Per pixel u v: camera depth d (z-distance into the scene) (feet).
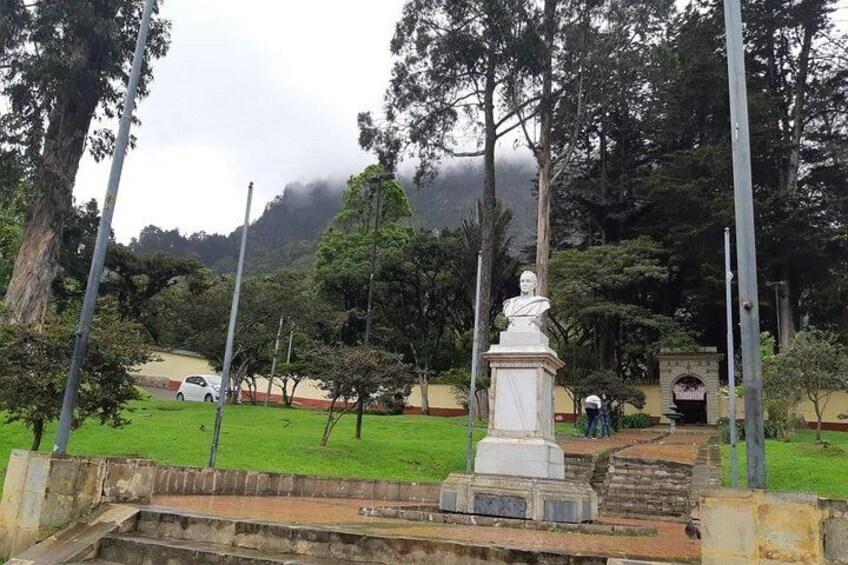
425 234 128.06
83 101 70.85
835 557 17.60
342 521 26.55
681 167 114.73
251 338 104.27
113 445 46.62
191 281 142.31
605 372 94.99
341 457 52.24
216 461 45.73
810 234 102.32
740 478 47.60
